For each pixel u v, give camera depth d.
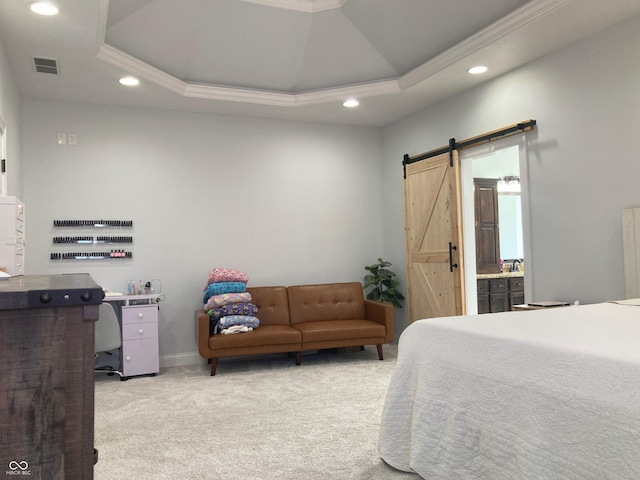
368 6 4.05
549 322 2.20
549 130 3.94
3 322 1.09
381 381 4.23
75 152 4.98
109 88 4.61
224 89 4.96
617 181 3.42
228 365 5.07
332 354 5.50
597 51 3.55
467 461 1.97
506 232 7.26
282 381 4.30
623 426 1.37
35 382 1.10
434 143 5.31
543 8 3.29
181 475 2.38
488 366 1.92
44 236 4.82
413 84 4.69
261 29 4.30
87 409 1.14
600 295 3.54
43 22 3.27
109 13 3.62
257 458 2.57
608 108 3.48
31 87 4.52
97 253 4.97
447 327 2.24
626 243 3.31
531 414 1.69
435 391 2.19
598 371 1.50
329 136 6.07
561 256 3.84
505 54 3.96
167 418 3.29
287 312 5.37
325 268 5.96
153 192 5.24
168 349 5.20
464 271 4.89
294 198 5.86
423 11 3.90
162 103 5.10
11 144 4.00
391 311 5.14
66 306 1.12
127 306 4.57
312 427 3.06
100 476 2.37
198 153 5.46
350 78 4.98
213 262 5.45
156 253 5.22
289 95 5.23
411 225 5.65
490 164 6.96
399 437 2.39
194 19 4.07
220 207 5.52
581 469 1.48
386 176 6.20
